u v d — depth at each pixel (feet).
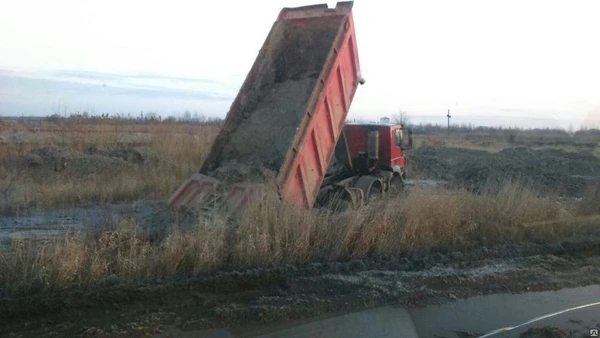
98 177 52.21
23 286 23.91
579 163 91.91
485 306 26.40
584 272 32.01
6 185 47.03
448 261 32.32
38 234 33.58
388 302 26.14
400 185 51.26
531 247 35.76
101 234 29.73
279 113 40.14
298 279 27.68
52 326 22.29
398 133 53.21
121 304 24.22
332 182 45.70
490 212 38.34
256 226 29.86
